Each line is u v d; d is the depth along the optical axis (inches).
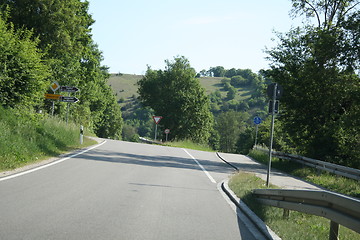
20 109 716.7
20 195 291.4
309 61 930.1
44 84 749.3
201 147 1712.6
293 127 959.0
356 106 904.9
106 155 707.4
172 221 250.5
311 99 935.7
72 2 1192.8
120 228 219.9
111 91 3184.1
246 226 259.1
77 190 332.8
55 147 671.8
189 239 211.2
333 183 594.9
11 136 540.1
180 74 2591.0
